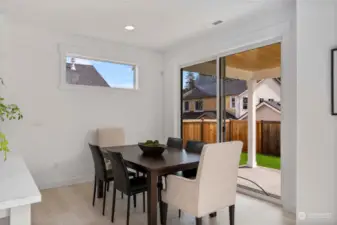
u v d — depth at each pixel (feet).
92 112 14.60
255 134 17.79
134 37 14.19
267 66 15.85
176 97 16.69
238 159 8.18
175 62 16.52
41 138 12.97
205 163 7.20
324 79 8.45
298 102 8.89
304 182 8.77
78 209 10.24
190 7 10.18
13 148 12.17
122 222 9.08
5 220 4.30
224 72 13.80
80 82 14.44
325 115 8.44
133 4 9.90
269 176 15.10
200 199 7.27
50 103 13.23
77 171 14.07
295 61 9.80
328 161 8.42
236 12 10.74
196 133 15.61
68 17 11.30
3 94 11.80
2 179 5.11
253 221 9.19
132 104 16.24
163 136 17.62
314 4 8.66
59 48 13.35
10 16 11.21
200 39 14.43
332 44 8.34
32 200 4.07
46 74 13.07
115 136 14.33
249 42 11.76
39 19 11.55
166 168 7.97
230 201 8.15
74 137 13.98
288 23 10.05
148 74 16.99
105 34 13.70
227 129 15.28
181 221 9.26
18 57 12.25
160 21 11.76
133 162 8.50
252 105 17.48
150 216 7.95
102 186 11.67
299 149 8.84
